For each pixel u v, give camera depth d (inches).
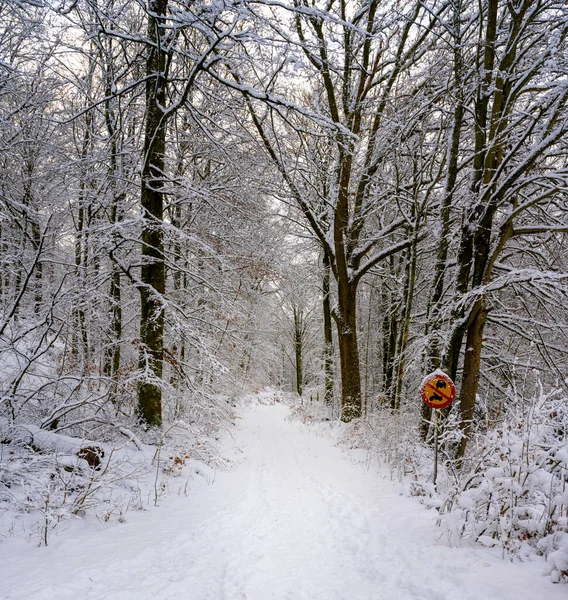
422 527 185.3
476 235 358.3
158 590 126.9
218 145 380.8
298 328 1190.3
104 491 242.5
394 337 708.7
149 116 361.1
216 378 496.7
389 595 121.4
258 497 271.1
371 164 509.7
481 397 522.3
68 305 333.4
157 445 334.6
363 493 263.0
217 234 447.8
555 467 157.8
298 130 334.0
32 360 285.1
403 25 477.7
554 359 475.8
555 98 308.0
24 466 208.1
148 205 363.3
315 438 530.3
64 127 426.9
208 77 434.3
